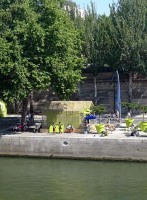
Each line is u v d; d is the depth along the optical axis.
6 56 46.69
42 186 35.03
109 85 69.44
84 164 42.34
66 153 44.41
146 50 64.25
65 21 52.38
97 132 46.88
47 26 48.91
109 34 66.50
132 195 32.50
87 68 69.69
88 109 49.91
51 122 49.19
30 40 48.12
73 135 46.03
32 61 48.22
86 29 68.00
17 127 50.12
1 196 32.66
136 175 37.88
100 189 34.03
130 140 42.66
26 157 45.62
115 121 53.44
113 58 66.00
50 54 48.91
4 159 45.25
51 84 49.97
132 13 65.88
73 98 70.88
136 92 68.00
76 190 33.84
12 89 47.81
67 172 39.31
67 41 49.62
